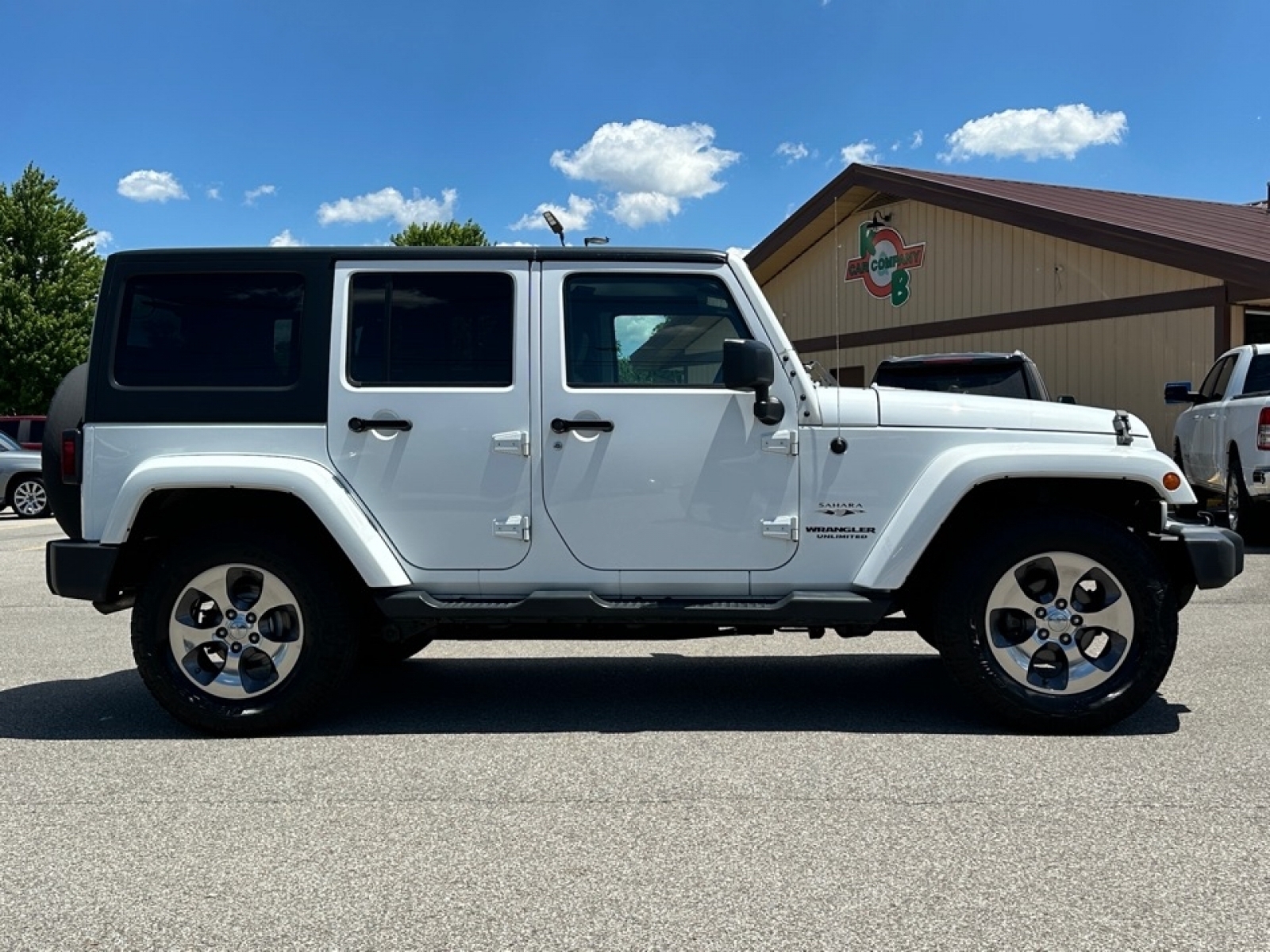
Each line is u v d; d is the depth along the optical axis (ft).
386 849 11.03
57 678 19.38
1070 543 14.69
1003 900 9.68
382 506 15.28
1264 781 12.78
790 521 15.15
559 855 10.82
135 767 13.88
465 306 15.43
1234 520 34.37
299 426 15.26
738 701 17.22
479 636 16.08
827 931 9.12
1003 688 14.84
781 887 10.00
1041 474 14.74
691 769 13.57
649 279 15.48
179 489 15.26
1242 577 28.94
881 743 14.64
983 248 56.65
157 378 15.42
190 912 9.65
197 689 15.26
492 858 10.78
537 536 15.24
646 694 17.76
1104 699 14.70
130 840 11.34
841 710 16.52
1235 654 19.70
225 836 11.43
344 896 9.92
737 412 15.15
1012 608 14.97
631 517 15.20
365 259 15.47
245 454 15.25
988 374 32.40
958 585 14.90
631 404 15.15
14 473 57.67
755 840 11.14
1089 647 16.29
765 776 13.24
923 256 60.49
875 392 15.69
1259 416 32.22
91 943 9.07
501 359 15.34
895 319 62.69
